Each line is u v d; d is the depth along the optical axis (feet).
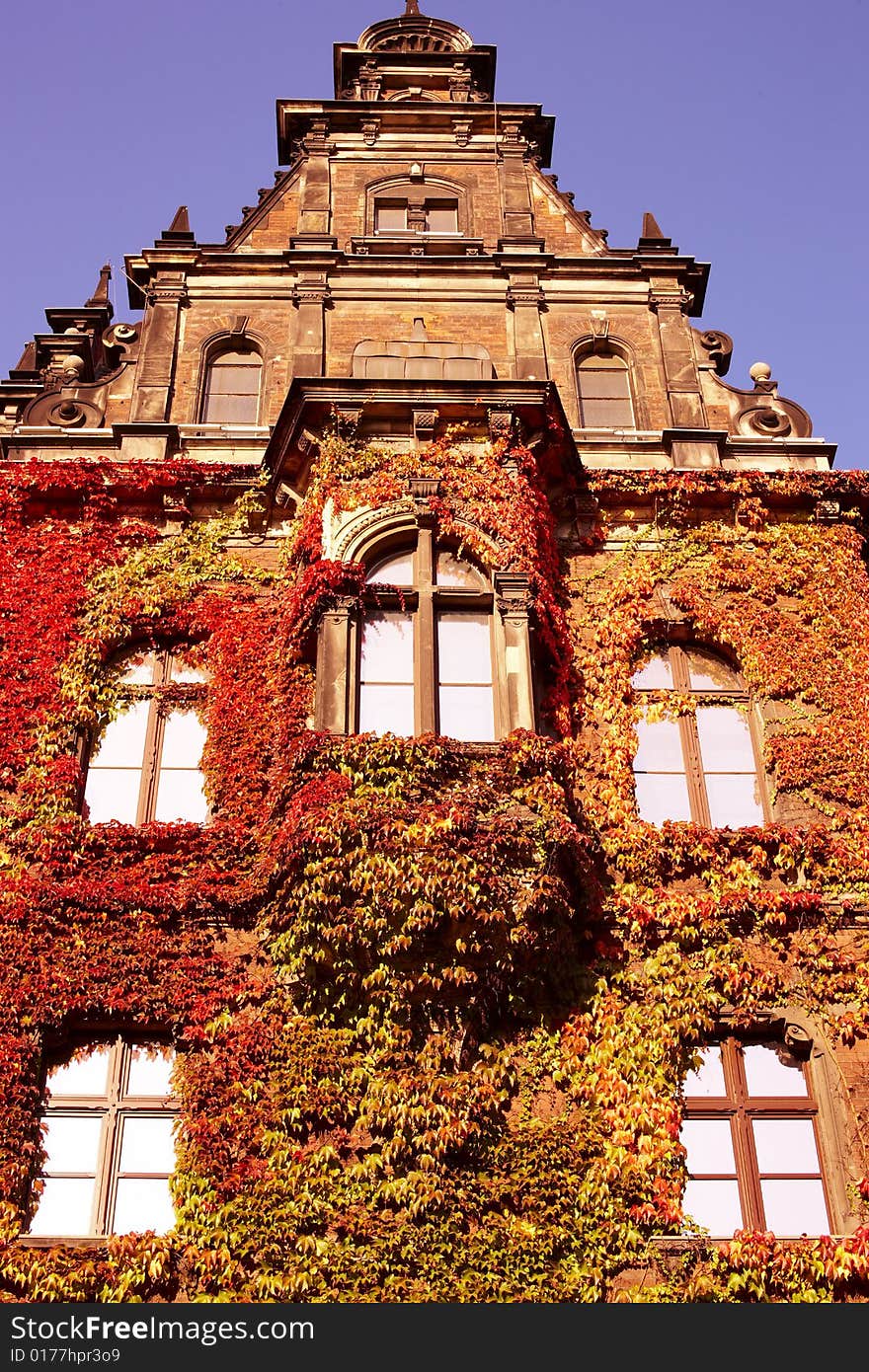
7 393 89.10
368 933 52.01
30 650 62.85
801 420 75.10
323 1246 48.16
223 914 55.31
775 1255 49.26
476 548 62.95
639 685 64.90
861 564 68.39
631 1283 48.80
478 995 52.31
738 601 66.59
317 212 79.92
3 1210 49.32
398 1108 50.21
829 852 58.85
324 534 63.26
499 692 59.16
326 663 59.00
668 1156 51.31
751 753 63.26
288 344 74.95
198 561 66.33
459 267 77.00
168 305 75.97
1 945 53.98
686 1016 54.44
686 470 69.51
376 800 53.72
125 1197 50.78
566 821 54.70
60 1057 53.21
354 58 89.40
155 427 70.33
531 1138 50.85
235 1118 50.70
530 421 66.85
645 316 77.10
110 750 61.52
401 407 65.92
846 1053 54.60
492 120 84.53
